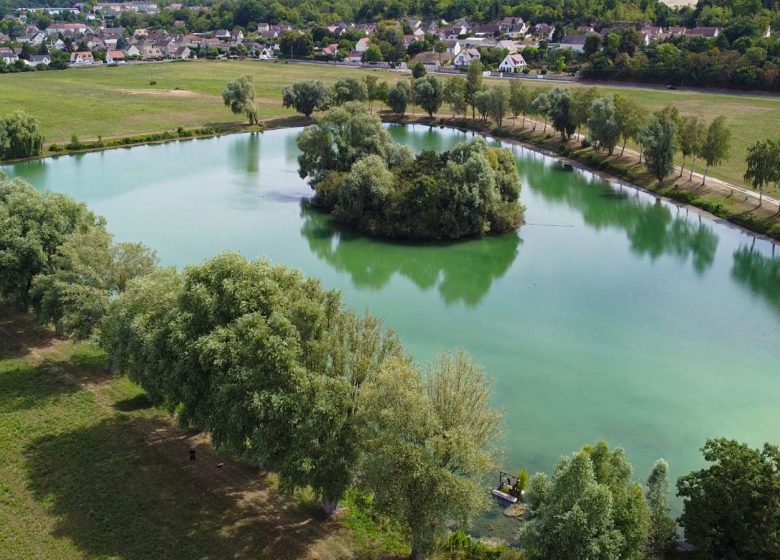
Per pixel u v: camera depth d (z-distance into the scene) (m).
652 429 50.72
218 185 116.75
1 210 62.69
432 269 82.88
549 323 68.12
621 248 90.31
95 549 36.16
